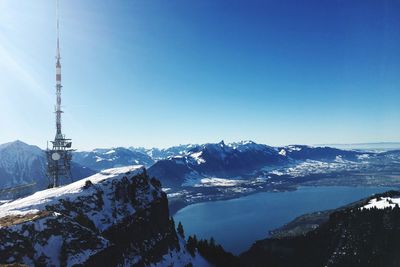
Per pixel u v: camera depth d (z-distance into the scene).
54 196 131.75
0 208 114.75
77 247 93.25
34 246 87.31
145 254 151.88
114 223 140.88
